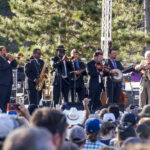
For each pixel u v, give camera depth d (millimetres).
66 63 30969
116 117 20672
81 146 12781
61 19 53625
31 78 30969
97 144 13578
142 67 31172
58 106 28312
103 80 33469
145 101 31766
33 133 5285
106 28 42406
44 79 31266
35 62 31016
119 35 55719
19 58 31156
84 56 55844
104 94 33750
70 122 19891
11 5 55844
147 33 57344
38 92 31266
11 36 56031
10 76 30672
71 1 54938
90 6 52938
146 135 11969
